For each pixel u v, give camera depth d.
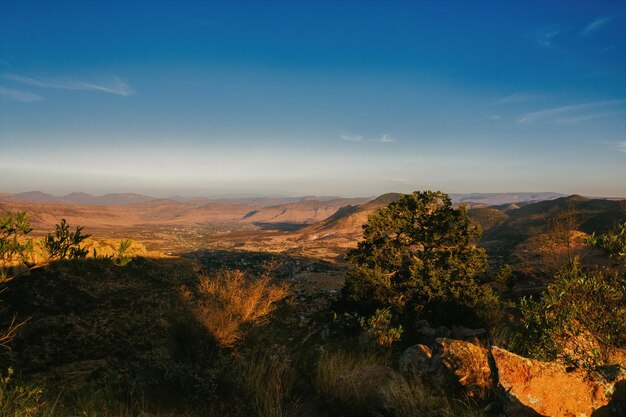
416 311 20.47
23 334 11.56
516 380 5.15
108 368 8.63
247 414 6.07
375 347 12.55
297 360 9.51
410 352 7.96
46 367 10.09
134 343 12.52
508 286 23.56
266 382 7.01
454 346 7.17
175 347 10.20
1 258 3.72
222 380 6.93
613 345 4.86
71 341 11.95
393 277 22.78
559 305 5.26
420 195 23.52
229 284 13.19
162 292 18.98
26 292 14.23
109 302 16.00
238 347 10.43
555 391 4.99
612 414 4.79
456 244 21.56
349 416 5.86
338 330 18.19
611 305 4.94
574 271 5.24
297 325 19.53
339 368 7.38
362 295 21.31
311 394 6.83
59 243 4.00
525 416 4.89
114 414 5.47
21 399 4.56
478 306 16.73
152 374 7.27
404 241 23.23
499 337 8.73
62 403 5.62
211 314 11.01
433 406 5.71
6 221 3.76
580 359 5.15
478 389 6.24
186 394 6.71
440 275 20.33
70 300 15.12
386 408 5.73
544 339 5.32
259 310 12.80
